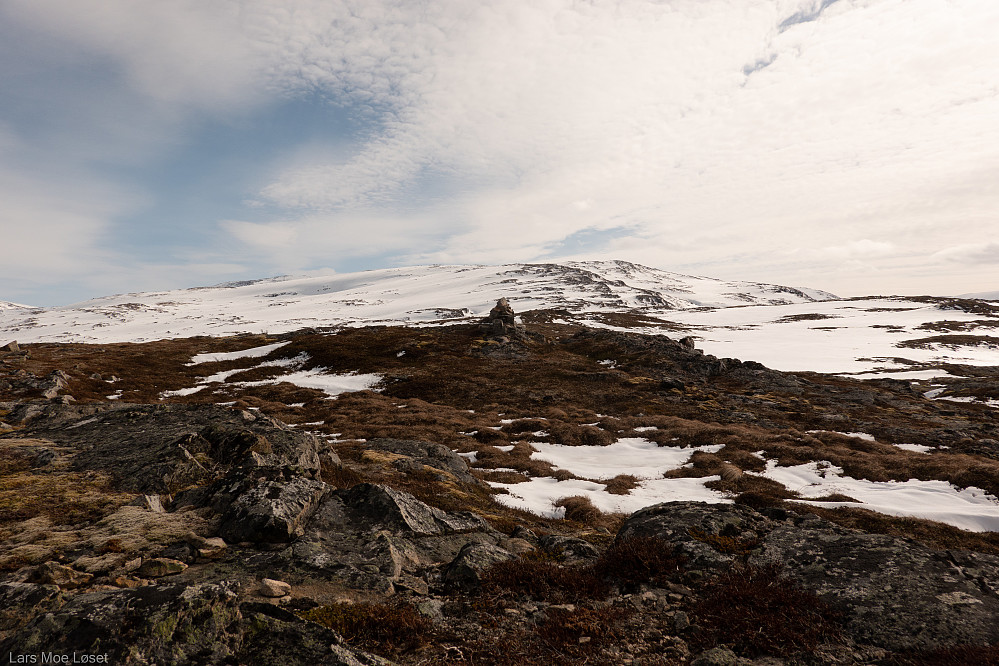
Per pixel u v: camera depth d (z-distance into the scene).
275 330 166.50
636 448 33.75
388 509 11.74
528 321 170.00
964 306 172.38
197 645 5.58
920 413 47.19
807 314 174.50
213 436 15.77
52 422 19.36
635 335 83.44
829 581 7.92
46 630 5.54
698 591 8.23
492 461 29.31
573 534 15.05
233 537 9.82
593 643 6.72
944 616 6.76
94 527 9.73
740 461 28.53
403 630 6.77
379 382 60.47
